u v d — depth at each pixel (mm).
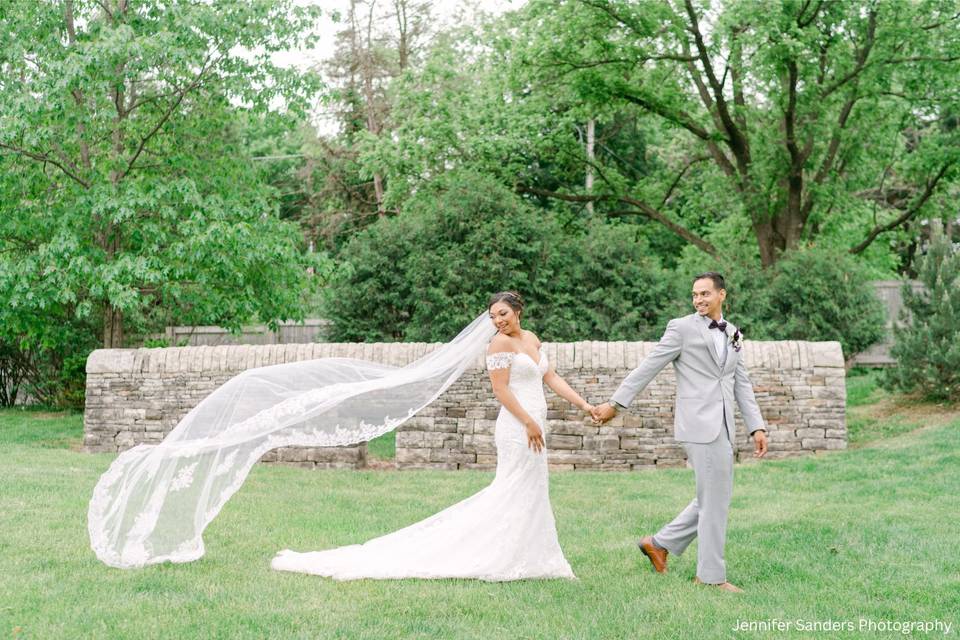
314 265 16031
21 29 13945
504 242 15734
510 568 5754
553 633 4648
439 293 15539
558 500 8836
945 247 13180
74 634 4457
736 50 16609
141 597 5125
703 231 29469
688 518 5906
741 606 5195
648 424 11188
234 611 4879
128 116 15828
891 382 13516
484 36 19328
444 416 11289
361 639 4465
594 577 5863
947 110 18703
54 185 15672
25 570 5680
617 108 20453
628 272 15914
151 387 12359
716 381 5715
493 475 10547
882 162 21812
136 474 6047
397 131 19719
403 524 7492
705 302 5805
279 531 7062
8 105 13602
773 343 11430
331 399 6320
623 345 11312
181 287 15586
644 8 17719
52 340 16281
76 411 16688
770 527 7359
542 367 6129
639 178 28953
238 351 12172
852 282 17578
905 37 17156
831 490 8977
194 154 16266
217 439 6211
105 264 14336
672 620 4895
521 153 20984
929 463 9727
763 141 18766
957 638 4688
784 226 20094
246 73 15070
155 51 13695
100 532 5879
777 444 11234
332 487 9531
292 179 32781
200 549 6062
